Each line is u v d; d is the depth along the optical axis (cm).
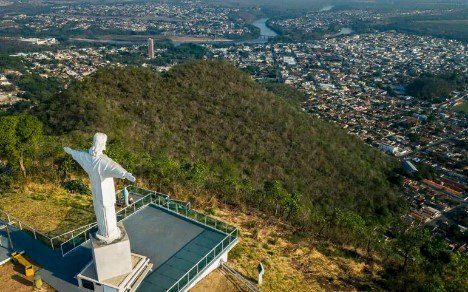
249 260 2550
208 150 6047
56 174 3259
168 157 4866
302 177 6203
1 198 2828
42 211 2716
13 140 2959
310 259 2752
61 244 2162
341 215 3350
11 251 2128
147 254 2088
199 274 1998
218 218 3044
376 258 2966
